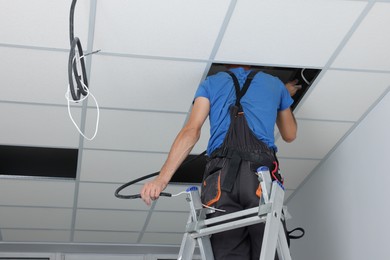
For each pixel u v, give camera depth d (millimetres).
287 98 2834
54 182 4750
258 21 3141
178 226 5633
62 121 3938
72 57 2627
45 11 3006
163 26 3143
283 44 3322
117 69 3455
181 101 3770
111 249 6156
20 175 4902
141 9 3023
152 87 3631
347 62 3520
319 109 3971
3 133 4062
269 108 2605
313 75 3711
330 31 3244
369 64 3547
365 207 4047
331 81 3693
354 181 4195
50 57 3334
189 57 3371
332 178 4488
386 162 3822
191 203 2318
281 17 3121
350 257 4211
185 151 2467
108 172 4590
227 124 2514
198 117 2609
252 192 2287
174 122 3990
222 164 2369
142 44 3262
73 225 5539
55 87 3588
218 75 2744
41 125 3975
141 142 4215
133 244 6055
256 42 3289
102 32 3160
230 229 2293
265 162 2355
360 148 4133
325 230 4551
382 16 3170
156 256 6336
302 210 4961
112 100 3744
